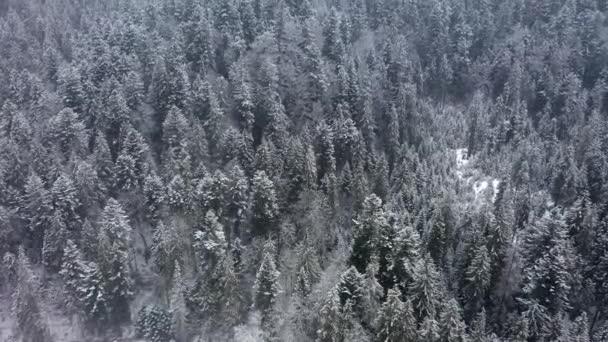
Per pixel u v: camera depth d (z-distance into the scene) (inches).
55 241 3038.9
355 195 3324.3
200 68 4136.3
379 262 2539.4
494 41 5457.7
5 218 3154.5
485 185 3838.6
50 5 5536.4
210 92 3678.6
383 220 2568.9
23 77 4131.4
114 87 3784.5
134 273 3184.1
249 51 4328.3
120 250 2950.3
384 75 4392.2
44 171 3346.5
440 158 4082.2
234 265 2920.8
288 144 3356.3
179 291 2805.1
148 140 3688.5
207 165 3476.9
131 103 3752.5
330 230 3110.2
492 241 2792.8
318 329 2389.3
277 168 3302.2
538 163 3873.0
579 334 2427.4
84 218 3191.4
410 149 3890.3
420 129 4188.0
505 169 3713.1
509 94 4719.5
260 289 2657.5
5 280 3174.2
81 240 3061.0
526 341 2491.4
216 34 4409.5
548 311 2610.7
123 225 2997.0
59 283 3122.5
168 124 3484.3
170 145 3467.0
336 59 4416.8
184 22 4576.8
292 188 3223.4
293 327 2568.9
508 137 4308.6
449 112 4886.8
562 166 3703.3
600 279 2819.9
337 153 3654.0
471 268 2664.9
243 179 3078.2
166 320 2891.2
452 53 5270.7
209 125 3614.7
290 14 4820.4
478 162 4131.4
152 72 4001.0
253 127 3865.7
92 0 5767.7
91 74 4020.7
